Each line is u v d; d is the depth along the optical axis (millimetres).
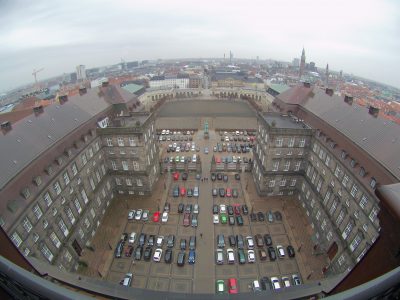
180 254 61469
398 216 8977
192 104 192125
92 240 67062
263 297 17547
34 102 176625
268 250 63250
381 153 51250
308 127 75750
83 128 70312
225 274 58156
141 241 65562
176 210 76562
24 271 8375
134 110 101000
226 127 141625
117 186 82312
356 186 53375
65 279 20422
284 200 80562
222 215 73000
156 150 88938
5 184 45125
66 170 59625
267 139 75062
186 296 16953
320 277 57375
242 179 90812
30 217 48062
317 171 69875
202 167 98625
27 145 54344
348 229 54594
